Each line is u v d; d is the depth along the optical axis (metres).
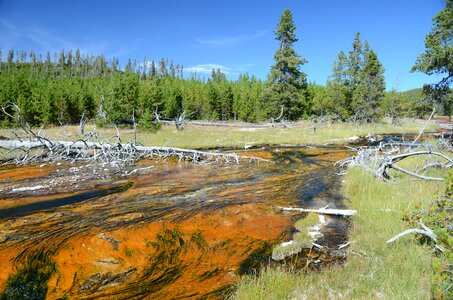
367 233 8.20
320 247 7.86
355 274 6.17
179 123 35.25
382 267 6.22
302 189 12.96
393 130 40.59
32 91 40.22
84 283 6.18
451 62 21.94
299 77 44.75
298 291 5.75
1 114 36.19
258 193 12.30
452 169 6.96
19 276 6.23
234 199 11.38
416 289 5.27
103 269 6.65
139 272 6.63
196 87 58.94
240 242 8.15
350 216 9.77
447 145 16.98
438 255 6.18
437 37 22.78
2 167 16.86
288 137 31.86
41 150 19.84
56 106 39.16
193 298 5.84
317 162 19.11
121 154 19.88
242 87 64.44
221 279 6.49
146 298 5.82
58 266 6.61
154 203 10.72
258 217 9.73
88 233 8.06
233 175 15.46
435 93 23.92
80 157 19.83
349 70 48.50
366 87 47.16
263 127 39.78
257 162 19.19
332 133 34.47
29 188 12.45
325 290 5.70
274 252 7.57
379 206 9.84
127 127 35.34
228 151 23.42
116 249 7.39
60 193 11.78
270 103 44.69
